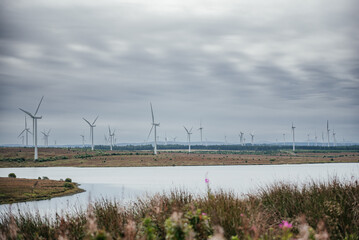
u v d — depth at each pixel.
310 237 9.19
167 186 66.12
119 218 11.94
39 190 66.94
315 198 14.04
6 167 196.12
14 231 11.35
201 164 194.12
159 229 10.50
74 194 63.31
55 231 11.99
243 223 9.81
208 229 9.95
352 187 14.12
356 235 10.70
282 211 13.79
